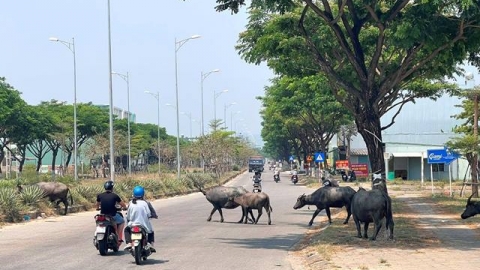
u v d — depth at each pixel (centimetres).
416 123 6862
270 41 2373
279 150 13212
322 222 2428
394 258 1366
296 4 2159
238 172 10594
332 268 1265
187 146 9444
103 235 1526
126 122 9094
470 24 1878
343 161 6209
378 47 2020
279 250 1653
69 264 1398
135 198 1455
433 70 2409
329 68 2133
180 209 3231
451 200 3328
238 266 1367
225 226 2319
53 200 2905
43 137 6569
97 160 8688
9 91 6084
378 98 2080
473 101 3819
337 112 5303
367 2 1908
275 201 3772
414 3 1919
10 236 2023
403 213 2589
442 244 1598
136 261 1384
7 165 7500
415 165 6719
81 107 7494
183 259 1475
